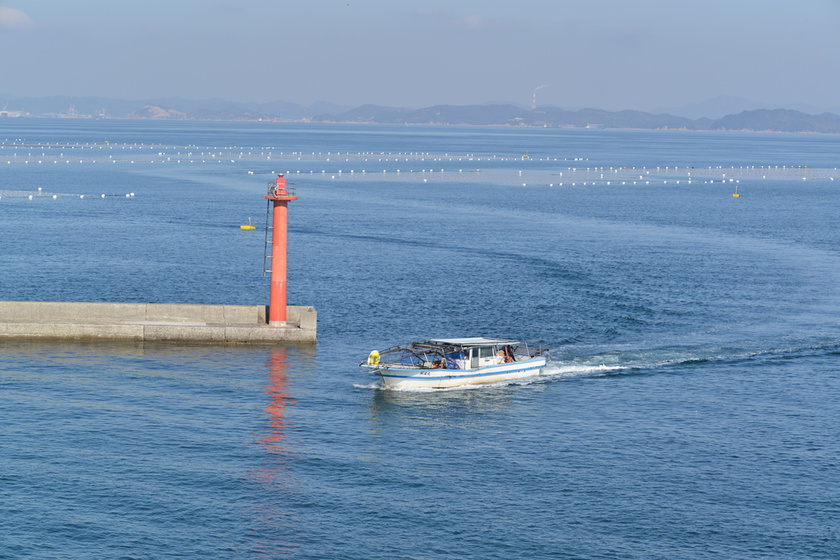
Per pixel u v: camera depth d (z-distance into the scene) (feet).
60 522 147.84
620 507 158.10
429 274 376.27
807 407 211.41
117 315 260.83
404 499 159.43
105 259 396.57
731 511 157.58
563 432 192.95
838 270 402.31
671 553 143.43
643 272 389.19
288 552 141.18
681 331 281.33
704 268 402.93
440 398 214.07
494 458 177.99
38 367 228.02
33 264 377.71
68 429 186.09
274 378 224.94
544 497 161.48
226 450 177.99
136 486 161.07
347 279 362.33
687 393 220.43
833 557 143.33
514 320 294.46
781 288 355.97
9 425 187.11
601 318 298.15
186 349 249.34
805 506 159.94
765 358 251.60
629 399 215.72
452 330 279.69
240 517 151.33
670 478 170.40
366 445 182.91
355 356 247.29
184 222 534.78
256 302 321.32
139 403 203.21
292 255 421.59
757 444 187.83
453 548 143.54
